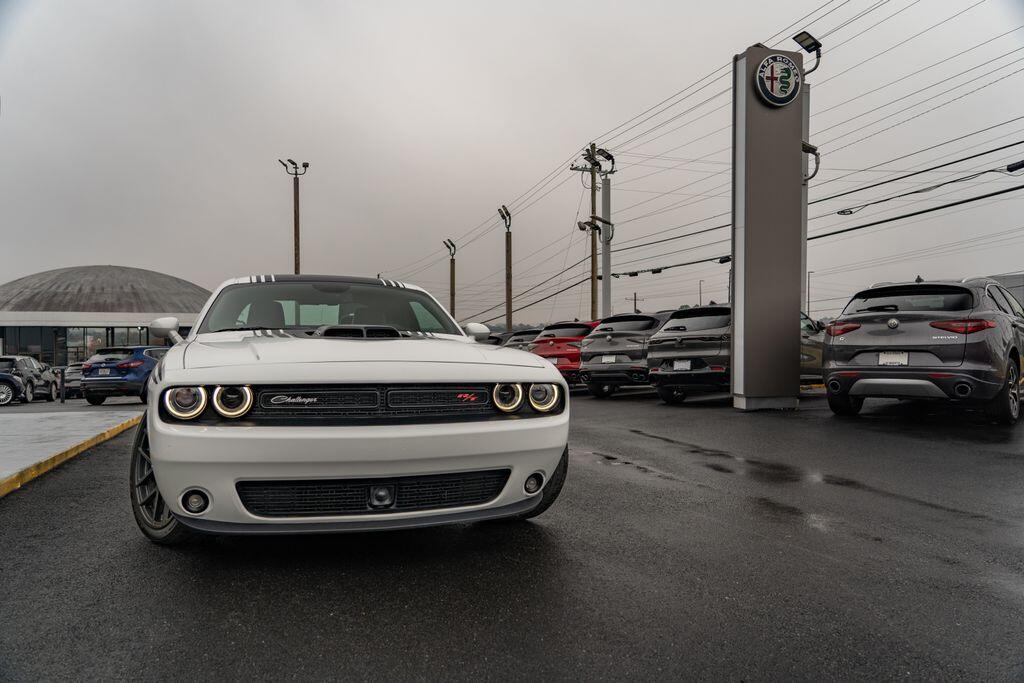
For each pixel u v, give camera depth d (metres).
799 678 1.86
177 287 58.41
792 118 8.85
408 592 2.48
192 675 1.86
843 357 6.91
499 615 2.28
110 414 10.10
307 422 2.51
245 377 2.50
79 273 54.75
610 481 4.47
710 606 2.36
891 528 3.33
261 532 2.51
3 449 5.82
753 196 8.70
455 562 2.82
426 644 2.06
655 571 2.71
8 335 34.06
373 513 2.58
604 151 27.05
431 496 2.69
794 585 2.56
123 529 3.36
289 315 3.86
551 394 2.98
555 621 2.23
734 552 2.96
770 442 6.06
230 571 2.71
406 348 2.96
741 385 8.80
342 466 2.48
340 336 3.28
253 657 1.97
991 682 1.83
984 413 7.33
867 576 2.66
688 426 7.31
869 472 4.69
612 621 2.23
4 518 3.60
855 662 1.95
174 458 2.42
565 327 13.46
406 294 4.41
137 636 2.11
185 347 3.02
